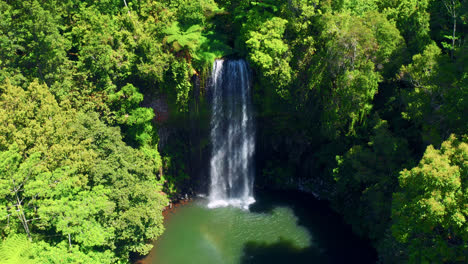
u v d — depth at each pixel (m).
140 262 32.69
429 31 37.28
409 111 28.20
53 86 30.81
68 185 25.78
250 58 36.41
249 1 38.41
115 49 35.34
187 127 42.44
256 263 32.38
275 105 40.19
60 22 34.44
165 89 38.62
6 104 25.73
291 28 35.50
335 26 32.81
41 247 25.17
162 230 33.00
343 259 32.31
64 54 32.81
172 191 42.75
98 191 27.73
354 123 35.31
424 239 20.36
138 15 37.75
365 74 32.56
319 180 43.31
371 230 32.47
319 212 39.38
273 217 39.06
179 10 37.66
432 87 25.97
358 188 34.66
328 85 36.00
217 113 41.69
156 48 35.09
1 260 22.86
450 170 17.67
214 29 42.16
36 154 24.97
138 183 31.47
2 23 28.72
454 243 20.34
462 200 17.42
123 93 34.59
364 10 37.69
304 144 43.44
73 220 25.69
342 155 37.12
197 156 43.91
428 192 18.19
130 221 29.25
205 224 38.31
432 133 25.38
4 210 23.56
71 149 26.95
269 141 45.06
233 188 45.22
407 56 33.31
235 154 44.31
